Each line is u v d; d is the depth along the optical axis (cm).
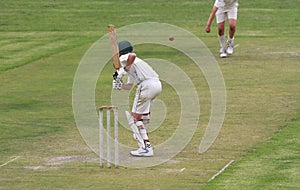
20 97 5900
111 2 12800
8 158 4088
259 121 4919
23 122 4997
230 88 6088
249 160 3969
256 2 12581
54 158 4088
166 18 11138
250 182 3562
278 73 6788
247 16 11250
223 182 3566
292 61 7494
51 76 6825
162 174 3756
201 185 3547
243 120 4953
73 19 11175
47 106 5528
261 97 5709
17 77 6812
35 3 12569
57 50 8438
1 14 11500
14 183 3612
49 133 4681
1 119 5084
